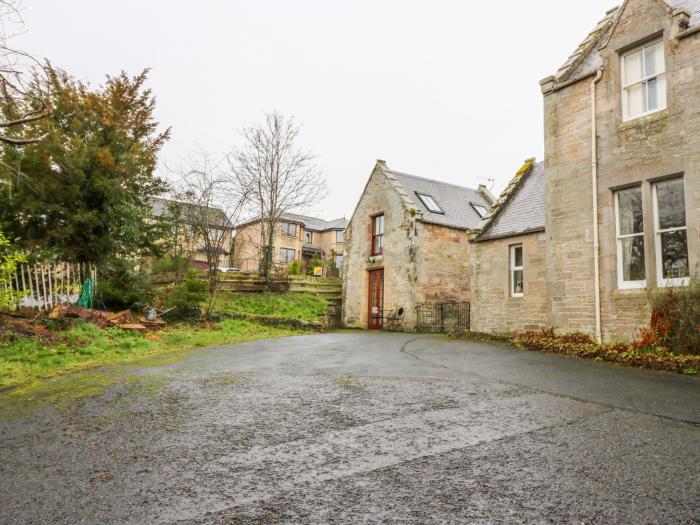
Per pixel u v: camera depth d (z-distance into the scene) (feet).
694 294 25.77
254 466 11.43
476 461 11.60
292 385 20.47
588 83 34.81
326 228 169.48
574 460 11.58
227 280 69.36
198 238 76.02
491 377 22.34
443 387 19.97
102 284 42.83
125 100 49.21
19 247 37.68
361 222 69.67
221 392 19.15
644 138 30.78
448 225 62.85
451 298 62.18
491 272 45.21
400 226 62.18
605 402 17.25
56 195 40.86
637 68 32.22
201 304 53.42
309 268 116.16
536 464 11.35
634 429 13.98
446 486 10.21
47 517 8.96
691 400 17.52
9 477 10.85
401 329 59.26
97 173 42.73
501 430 14.02
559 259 35.63
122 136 47.50
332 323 63.21
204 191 72.59
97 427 14.56
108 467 11.41
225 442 13.17
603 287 32.35
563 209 35.68
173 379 21.81
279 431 14.11
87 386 20.25
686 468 10.99
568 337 33.40
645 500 9.43
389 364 26.48
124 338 33.99
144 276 48.55
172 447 12.80
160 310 45.16
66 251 40.65
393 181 64.80
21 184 38.45
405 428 14.30
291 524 8.68
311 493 9.95
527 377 22.33
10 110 33.35
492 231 46.19
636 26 31.71
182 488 10.22
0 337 28.35
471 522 8.68
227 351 32.58
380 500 9.59
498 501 9.48
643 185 30.60
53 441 13.32
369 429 14.24
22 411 16.43
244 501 9.60
